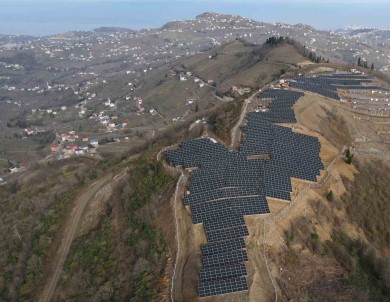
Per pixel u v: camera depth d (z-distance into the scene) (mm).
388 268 77750
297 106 140625
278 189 89125
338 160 113125
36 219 110188
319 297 67875
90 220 98938
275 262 71375
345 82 182750
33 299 80812
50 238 97000
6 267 93938
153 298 64875
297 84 168125
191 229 76375
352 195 100875
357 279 74812
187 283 66312
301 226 82188
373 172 113125
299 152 108250
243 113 130875
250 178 90875
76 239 94438
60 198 119062
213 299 62688
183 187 88688
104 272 77625
